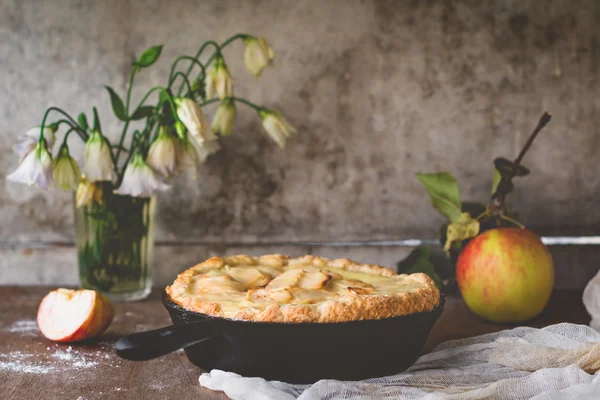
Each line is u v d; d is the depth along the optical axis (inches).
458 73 45.5
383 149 45.6
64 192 45.3
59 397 31.0
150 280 42.5
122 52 44.8
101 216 40.8
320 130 45.4
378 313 30.4
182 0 44.7
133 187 39.1
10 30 44.7
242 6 44.9
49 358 34.4
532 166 46.0
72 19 44.6
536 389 31.0
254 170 45.5
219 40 44.9
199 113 39.0
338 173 45.6
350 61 45.2
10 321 38.9
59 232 45.4
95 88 44.9
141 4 44.6
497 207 39.6
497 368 33.5
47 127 39.8
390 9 45.1
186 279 33.5
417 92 45.4
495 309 38.3
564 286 46.1
